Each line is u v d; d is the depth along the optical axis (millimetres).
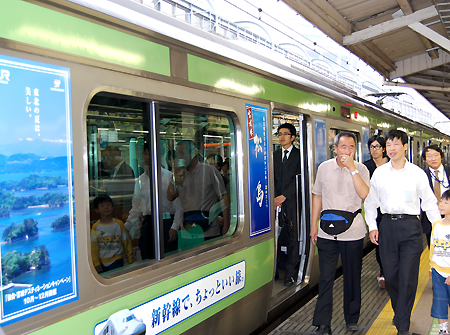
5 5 1555
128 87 2113
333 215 3258
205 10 3883
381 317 3660
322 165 3459
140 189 2285
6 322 1508
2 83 1528
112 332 1475
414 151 10859
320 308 3301
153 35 2287
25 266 1577
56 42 1740
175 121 2592
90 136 2000
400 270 3107
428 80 13531
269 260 3504
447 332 3098
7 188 1526
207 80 2773
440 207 3078
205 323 2701
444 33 9461
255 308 3355
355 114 6059
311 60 6691
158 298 2268
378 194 3268
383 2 7188
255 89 3393
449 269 3037
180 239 2631
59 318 1697
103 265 2076
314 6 6660
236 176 3145
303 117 4438
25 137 1594
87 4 1881
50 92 1698
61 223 1714
